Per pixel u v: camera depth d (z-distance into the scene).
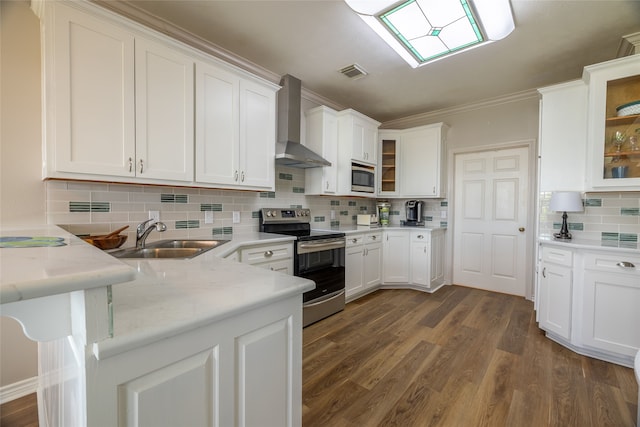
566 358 2.10
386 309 3.08
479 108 3.77
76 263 0.54
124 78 1.73
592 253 2.10
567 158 2.50
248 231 2.84
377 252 3.72
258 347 0.81
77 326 0.52
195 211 2.42
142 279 0.95
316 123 3.33
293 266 2.63
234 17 2.12
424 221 4.27
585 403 1.62
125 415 0.56
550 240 2.41
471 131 3.84
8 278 0.42
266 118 2.60
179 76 1.98
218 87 2.22
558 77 3.01
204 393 0.69
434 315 2.91
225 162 2.27
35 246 0.75
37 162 1.69
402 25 1.98
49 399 1.08
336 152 3.46
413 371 1.93
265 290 0.85
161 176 1.90
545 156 2.61
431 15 1.88
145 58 1.81
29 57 1.66
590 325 2.11
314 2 1.96
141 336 0.55
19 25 1.64
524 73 2.92
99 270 0.50
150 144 1.85
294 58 2.69
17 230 1.27
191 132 2.05
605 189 2.25
